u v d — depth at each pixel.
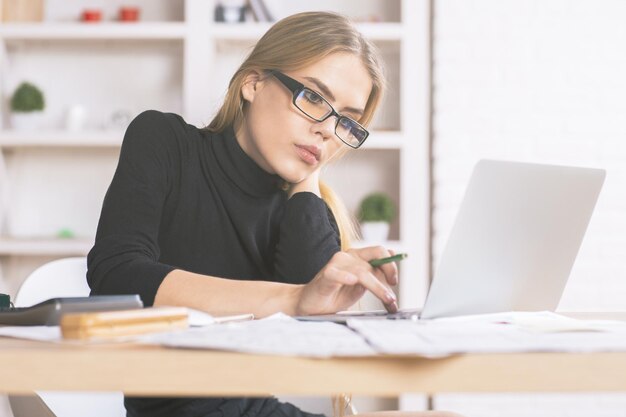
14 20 4.05
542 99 4.00
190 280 1.21
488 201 1.06
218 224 1.72
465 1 4.00
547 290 1.25
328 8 4.20
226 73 4.22
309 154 1.63
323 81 1.61
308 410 1.84
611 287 3.95
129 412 1.54
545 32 4.00
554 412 3.86
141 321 0.84
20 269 4.12
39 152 4.18
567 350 0.72
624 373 0.72
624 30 4.00
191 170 1.71
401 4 4.02
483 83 4.00
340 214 1.95
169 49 4.21
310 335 0.80
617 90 3.99
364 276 1.12
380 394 0.71
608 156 3.98
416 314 1.14
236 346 0.72
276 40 1.66
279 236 1.81
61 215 4.18
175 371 0.70
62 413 1.61
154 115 1.73
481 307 1.15
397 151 4.19
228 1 4.05
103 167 4.19
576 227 1.21
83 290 1.75
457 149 3.98
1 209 4.02
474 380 0.72
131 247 1.38
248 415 1.51
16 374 0.70
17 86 4.17
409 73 4.00
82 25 3.98
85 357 0.70
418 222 3.98
